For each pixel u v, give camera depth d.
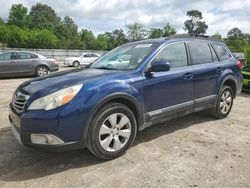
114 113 3.81
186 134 4.95
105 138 3.79
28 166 3.74
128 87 3.95
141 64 4.29
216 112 5.76
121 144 3.96
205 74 5.20
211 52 5.61
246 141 4.65
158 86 4.34
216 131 5.13
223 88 5.73
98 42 88.06
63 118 3.38
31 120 3.38
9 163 3.82
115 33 86.94
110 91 3.73
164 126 5.38
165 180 3.37
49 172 3.58
